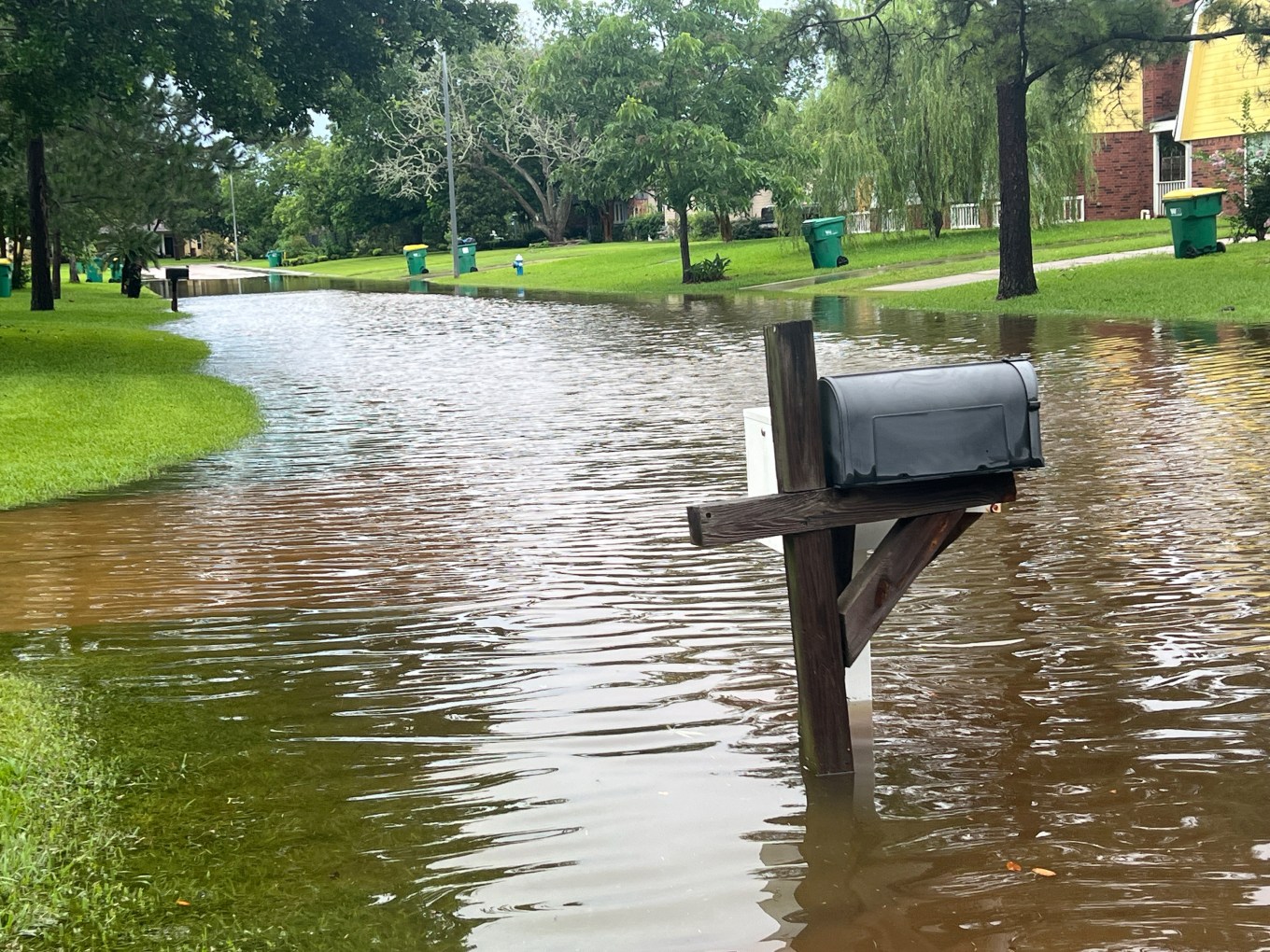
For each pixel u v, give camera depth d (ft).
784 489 13.84
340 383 61.36
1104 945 10.75
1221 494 27.71
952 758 14.79
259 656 19.62
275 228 390.63
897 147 134.21
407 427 45.65
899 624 19.95
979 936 10.94
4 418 46.19
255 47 71.41
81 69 65.72
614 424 43.98
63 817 13.74
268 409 52.03
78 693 18.06
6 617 22.25
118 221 111.24
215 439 43.37
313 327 101.91
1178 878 11.81
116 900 11.88
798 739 15.47
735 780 14.38
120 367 66.85
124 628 21.39
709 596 22.03
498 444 40.73
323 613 22.00
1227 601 20.29
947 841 12.73
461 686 17.93
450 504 31.37
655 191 138.10
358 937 11.19
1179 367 47.88
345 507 31.45
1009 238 81.66
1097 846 12.51
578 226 286.25
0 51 64.95
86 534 28.91
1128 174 150.51
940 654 18.45
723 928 11.23
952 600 21.07
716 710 16.58
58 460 38.24
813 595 14.17
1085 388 44.37
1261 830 12.70
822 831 13.05
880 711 16.40
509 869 12.44
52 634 21.16
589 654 19.12
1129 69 86.63
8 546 27.81
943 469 13.46
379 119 235.81
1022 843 12.63
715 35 136.87
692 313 96.07
